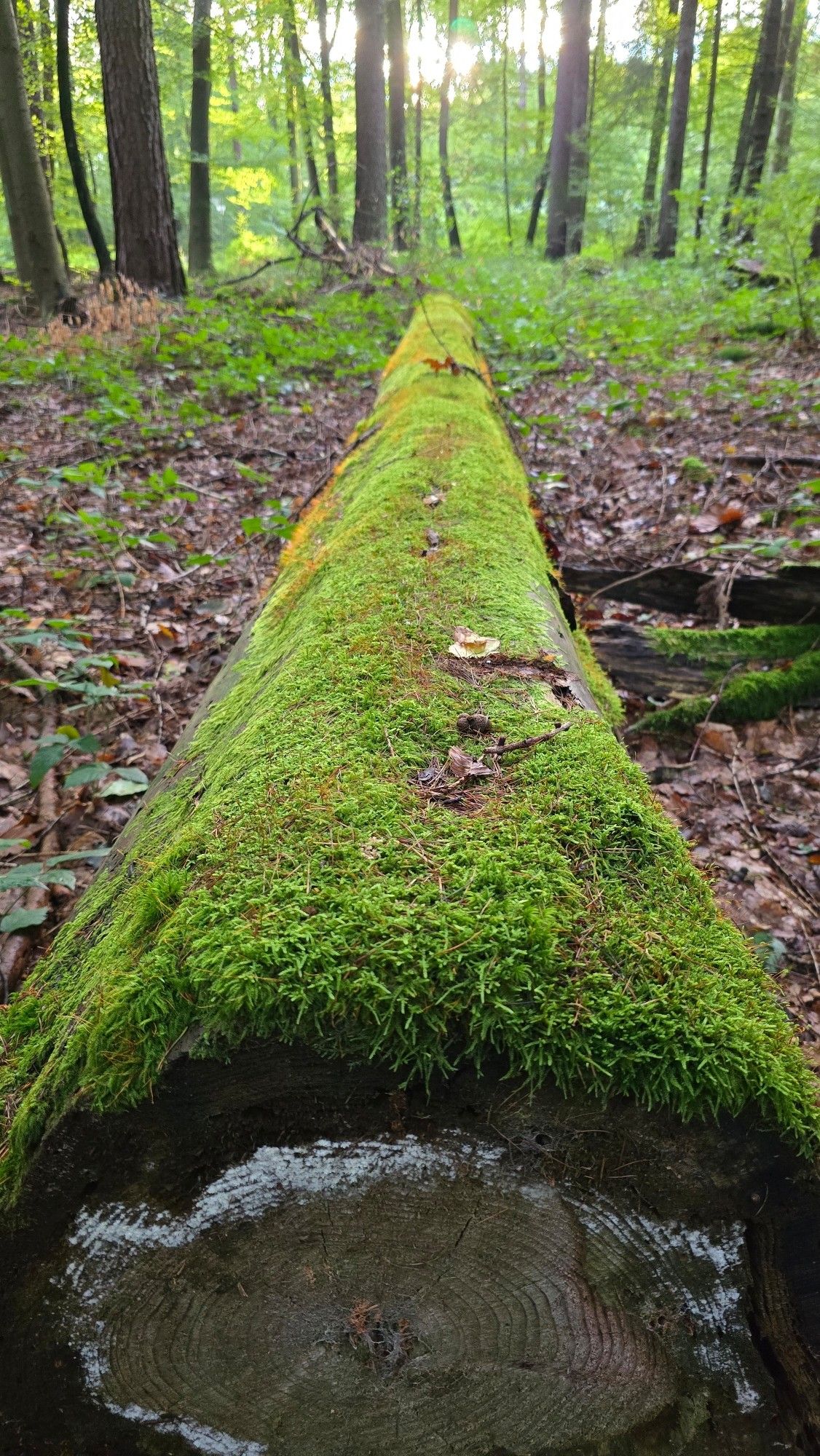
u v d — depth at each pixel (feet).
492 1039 3.03
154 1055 3.14
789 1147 3.01
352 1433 3.64
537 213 72.38
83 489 18.69
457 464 10.72
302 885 3.68
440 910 3.49
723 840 10.06
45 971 5.03
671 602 13.79
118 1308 3.58
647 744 11.69
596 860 3.91
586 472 20.17
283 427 23.17
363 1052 3.07
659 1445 3.47
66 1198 3.38
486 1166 3.27
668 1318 3.35
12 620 13.34
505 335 27.63
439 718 5.05
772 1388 3.34
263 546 16.80
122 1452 3.81
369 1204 3.37
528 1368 3.48
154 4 46.14
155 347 26.66
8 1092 4.07
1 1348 3.65
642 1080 2.99
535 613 6.72
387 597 6.89
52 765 8.70
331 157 66.08
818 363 24.64
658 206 57.06
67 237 60.70
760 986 3.46
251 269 51.44
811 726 11.89
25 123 30.40
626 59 77.20
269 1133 3.30
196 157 49.01
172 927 3.59
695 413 22.49
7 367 24.30
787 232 26.55
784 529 15.94
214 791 4.90
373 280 36.24
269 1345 3.57
